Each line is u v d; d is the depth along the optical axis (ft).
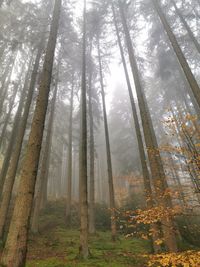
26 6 51.62
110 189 50.03
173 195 20.39
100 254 32.35
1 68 68.80
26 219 19.07
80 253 30.45
